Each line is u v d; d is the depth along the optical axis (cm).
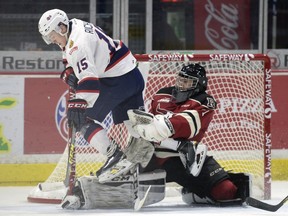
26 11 2167
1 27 2166
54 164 2098
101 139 1453
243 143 2028
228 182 1514
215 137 2031
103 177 1456
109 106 1502
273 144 2161
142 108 1531
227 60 1698
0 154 2081
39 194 1716
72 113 1412
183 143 1473
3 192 1934
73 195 1478
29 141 2091
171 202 1634
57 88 2102
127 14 2186
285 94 2169
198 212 1436
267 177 1720
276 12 2228
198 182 1520
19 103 2089
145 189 1463
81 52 1410
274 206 1453
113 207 1501
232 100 2023
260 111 2005
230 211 1452
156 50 2208
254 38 2234
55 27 1436
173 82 1928
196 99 1504
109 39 1476
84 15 2186
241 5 2227
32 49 2175
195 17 2217
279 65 2231
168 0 2202
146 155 1457
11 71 2172
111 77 1488
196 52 2228
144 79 1664
